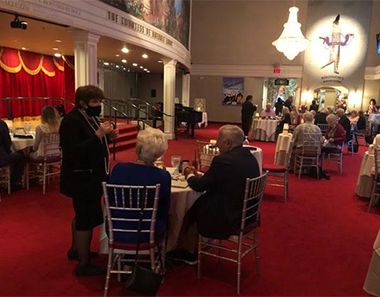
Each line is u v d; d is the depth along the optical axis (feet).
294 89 60.39
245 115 38.45
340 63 55.06
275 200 17.12
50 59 41.86
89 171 8.67
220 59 58.65
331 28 54.60
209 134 44.27
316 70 55.83
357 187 18.25
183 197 9.30
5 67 35.35
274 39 56.34
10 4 16.43
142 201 7.78
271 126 38.81
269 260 10.66
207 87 60.08
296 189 19.31
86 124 8.70
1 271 9.38
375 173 15.33
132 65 48.80
